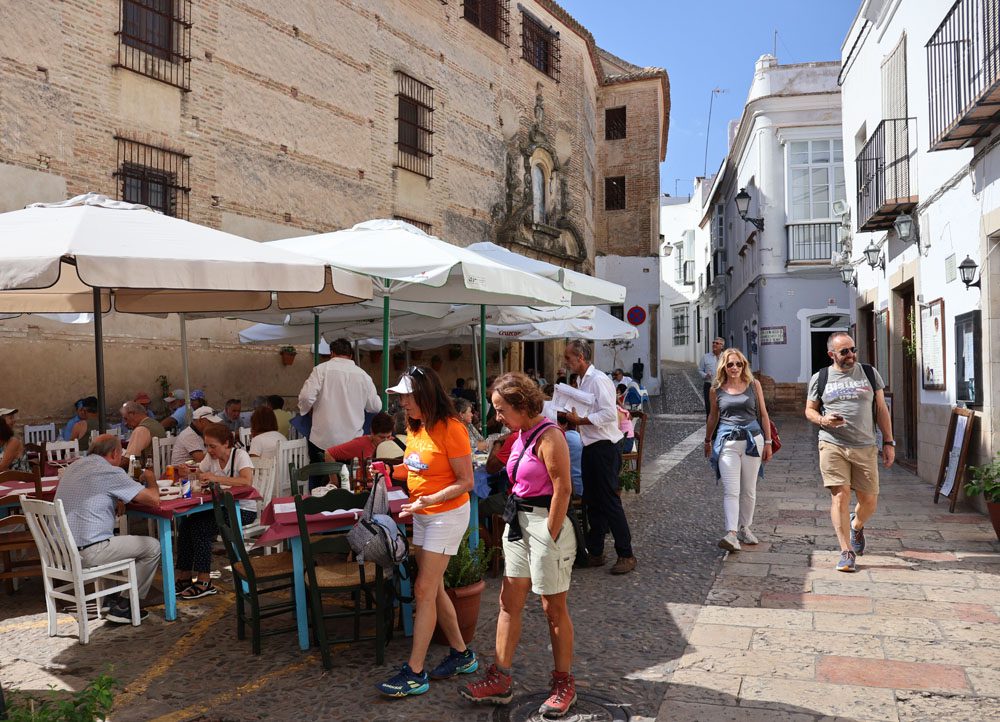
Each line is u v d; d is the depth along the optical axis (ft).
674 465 46.39
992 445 29.68
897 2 42.83
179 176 42.96
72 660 16.80
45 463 27.84
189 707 14.43
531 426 14.15
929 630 17.67
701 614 19.15
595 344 104.68
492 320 35.65
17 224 19.44
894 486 37.68
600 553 23.68
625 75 101.76
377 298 27.61
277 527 17.49
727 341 122.31
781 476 41.50
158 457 29.25
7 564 21.65
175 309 28.55
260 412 26.99
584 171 90.68
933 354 37.60
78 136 38.17
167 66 42.34
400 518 15.99
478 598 17.22
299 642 17.35
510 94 75.20
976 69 29.94
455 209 66.59
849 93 56.59
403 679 14.73
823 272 81.15
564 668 13.96
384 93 58.39
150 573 19.62
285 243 26.66
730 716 13.67
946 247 35.17
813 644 16.97
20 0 35.83
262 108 48.06
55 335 38.14
